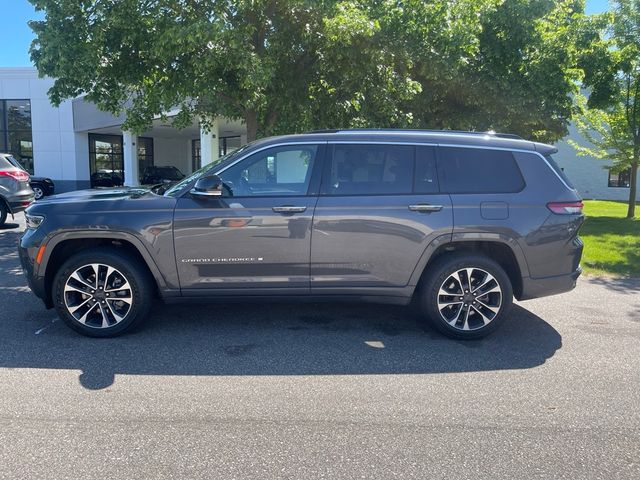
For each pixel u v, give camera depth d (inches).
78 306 190.7
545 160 198.4
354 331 205.6
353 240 188.4
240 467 115.2
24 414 137.4
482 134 203.2
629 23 534.9
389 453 121.3
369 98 369.4
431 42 354.0
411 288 193.0
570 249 196.4
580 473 114.7
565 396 151.8
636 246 399.5
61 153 1109.7
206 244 186.9
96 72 322.3
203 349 184.5
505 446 124.9
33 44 321.7
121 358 175.5
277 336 198.7
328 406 143.8
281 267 189.3
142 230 185.2
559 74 472.4
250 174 192.4
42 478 110.3
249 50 310.2
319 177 191.3
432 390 154.6
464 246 198.4
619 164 617.9
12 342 188.7
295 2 296.5
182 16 309.4
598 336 203.8
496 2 390.6
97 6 303.0
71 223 185.9
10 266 320.2
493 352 185.8
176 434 128.4
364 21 300.5
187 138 1385.3
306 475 112.6
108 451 120.6
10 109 1084.5
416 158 194.4
